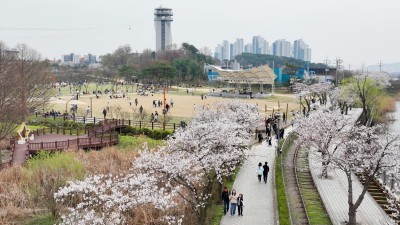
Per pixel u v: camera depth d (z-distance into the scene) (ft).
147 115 263.08
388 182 132.36
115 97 397.80
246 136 151.84
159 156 97.96
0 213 91.30
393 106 432.25
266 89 542.57
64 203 97.25
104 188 84.74
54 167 115.34
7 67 197.26
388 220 102.06
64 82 619.67
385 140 112.98
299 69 632.38
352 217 99.96
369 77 388.57
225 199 106.22
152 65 537.65
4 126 174.91
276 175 138.21
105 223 77.36
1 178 109.40
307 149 180.34
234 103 199.72
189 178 99.81
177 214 95.45
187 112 294.87
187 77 596.29
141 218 88.02
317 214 107.34
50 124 219.61
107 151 143.95
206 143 106.32
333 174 150.92
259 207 110.83
